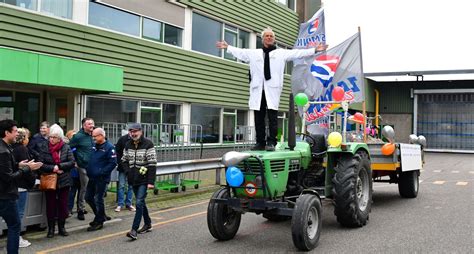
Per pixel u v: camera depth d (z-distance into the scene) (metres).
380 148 9.23
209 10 15.95
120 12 12.58
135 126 6.81
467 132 30.84
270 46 6.62
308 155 7.11
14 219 5.24
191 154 12.50
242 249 6.13
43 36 10.46
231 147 17.08
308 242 5.91
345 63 11.37
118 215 8.28
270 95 6.54
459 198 10.45
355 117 9.48
